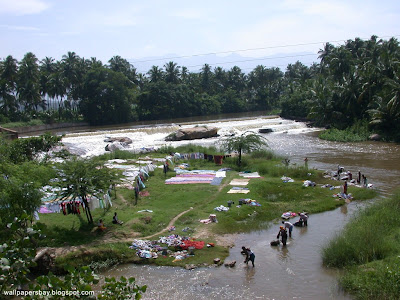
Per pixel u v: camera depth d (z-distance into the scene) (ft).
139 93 388.37
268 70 507.71
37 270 67.26
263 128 264.31
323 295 57.88
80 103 337.11
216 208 99.50
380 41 300.81
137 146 207.41
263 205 103.55
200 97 428.15
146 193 113.50
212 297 58.54
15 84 320.50
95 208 95.81
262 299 57.57
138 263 71.77
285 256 73.31
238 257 73.61
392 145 200.23
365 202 106.63
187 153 171.53
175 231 86.17
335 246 70.38
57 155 136.46
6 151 102.01
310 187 120.16
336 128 252.62
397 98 208.74
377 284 55.67
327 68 350.64
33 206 73.67
